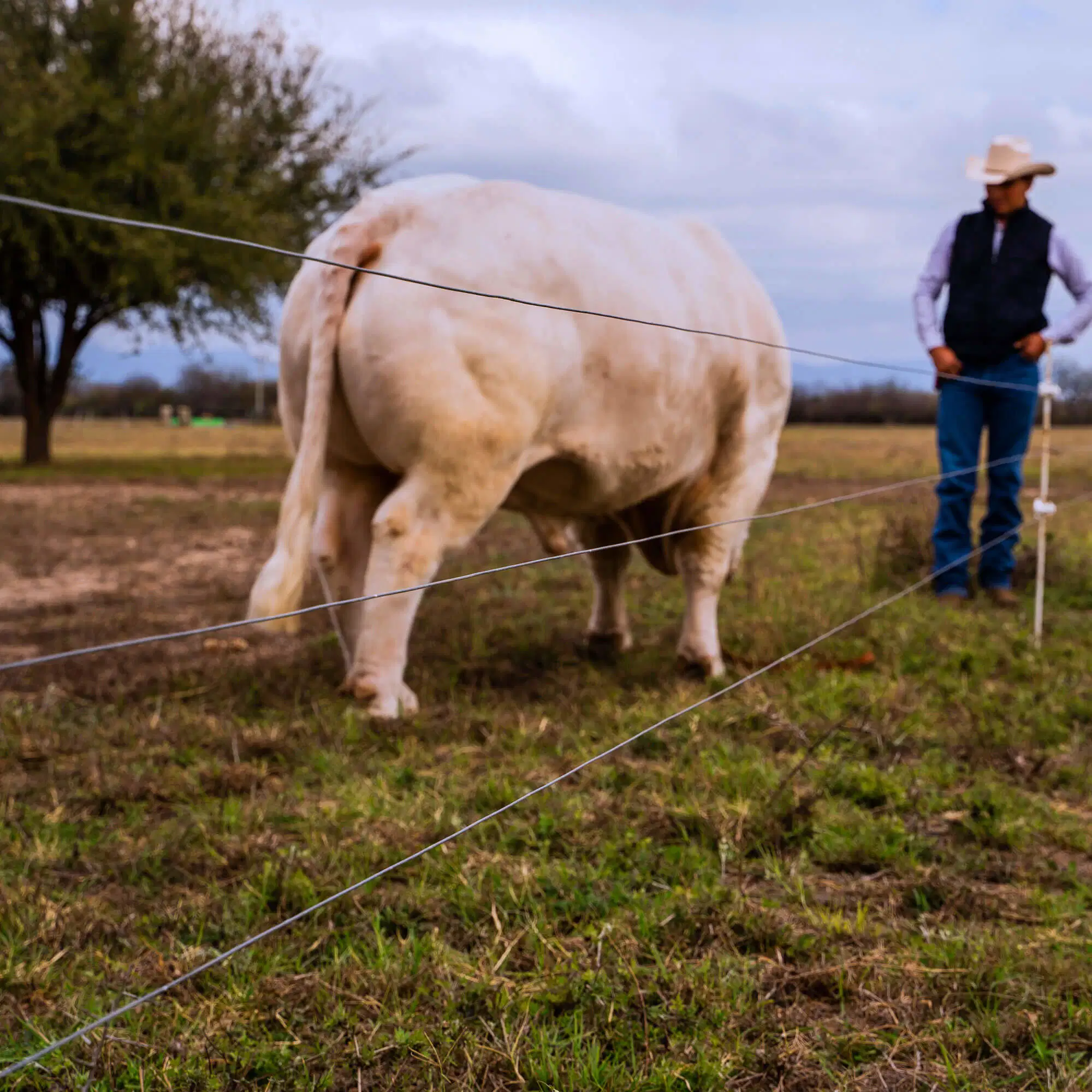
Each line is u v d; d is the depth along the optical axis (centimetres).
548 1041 215
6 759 382
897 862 300
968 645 532
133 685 483
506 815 326
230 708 438
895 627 563
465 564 842
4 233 1856
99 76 2058
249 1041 217
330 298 386
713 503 500
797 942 254
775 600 639
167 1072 206
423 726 401
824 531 1029
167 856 300
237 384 5991
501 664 511
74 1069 207
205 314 2180
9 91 1897
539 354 394
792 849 311
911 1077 209
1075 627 585
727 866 296
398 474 417
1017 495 655
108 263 1998
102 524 1175
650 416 440
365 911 267
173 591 768
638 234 447
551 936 256
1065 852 315
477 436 388
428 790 346
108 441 3462
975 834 319
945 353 630
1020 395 639
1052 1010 227
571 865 293
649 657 530
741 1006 229
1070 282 622
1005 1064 213
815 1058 214
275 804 336
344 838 309
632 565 818
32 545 1003
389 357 381
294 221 2217
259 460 2514
